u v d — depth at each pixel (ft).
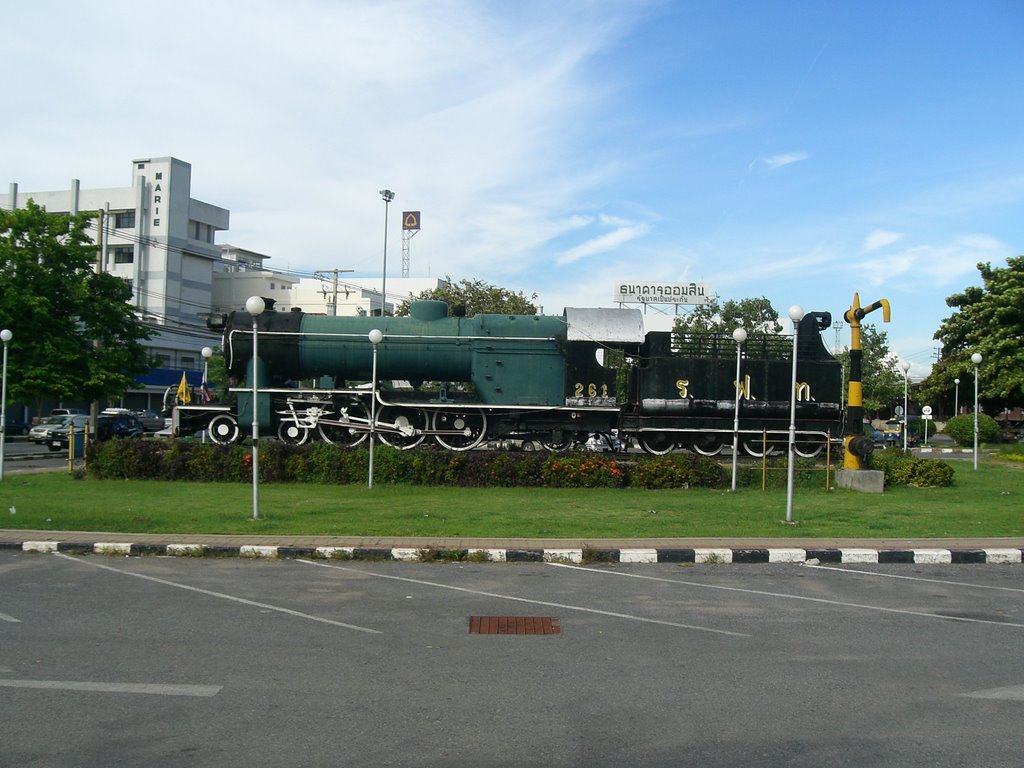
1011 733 17.81
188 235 208.85
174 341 192.85
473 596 30.42
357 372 72.59
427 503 51.55
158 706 18.92
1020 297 120.78
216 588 31.14
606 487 61.21
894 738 17.48
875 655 23.58
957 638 25.45
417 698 19.65
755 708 19.19
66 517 44.34
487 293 141.69
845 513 49.52
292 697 19.63
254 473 45.01
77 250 90.63
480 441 71.77
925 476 65.10
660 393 70.23
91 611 27.53
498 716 18.52
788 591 32.01
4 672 21.21
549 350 71.56
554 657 23.08
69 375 87.51
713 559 37.55
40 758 16.02
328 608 28.37
